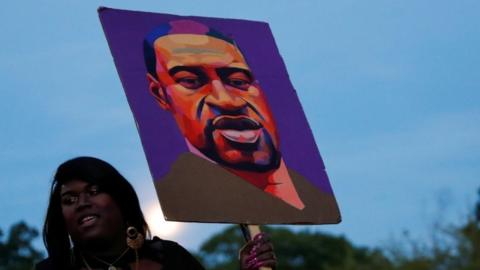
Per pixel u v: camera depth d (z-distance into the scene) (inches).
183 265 319.9
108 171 316.2
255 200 349.4
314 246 2369.6
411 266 1299.2
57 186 317.1
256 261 333.7
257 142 358.9
